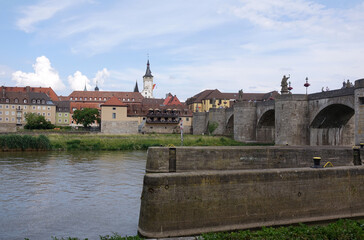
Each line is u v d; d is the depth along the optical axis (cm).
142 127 11081
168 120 11294
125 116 10000
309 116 5772
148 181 1611
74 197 2859
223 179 1723
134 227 2098
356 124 4375
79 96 17038
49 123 11319
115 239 1441
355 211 2006
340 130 5844
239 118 8069
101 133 9425
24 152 6562
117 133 9881
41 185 3328
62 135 8256
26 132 8519
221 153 3083
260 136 7825
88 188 3209
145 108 11631
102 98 17050
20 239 1902
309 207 1897
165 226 1598
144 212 1619
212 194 1697
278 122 6109
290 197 1859
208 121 11031
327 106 5247
